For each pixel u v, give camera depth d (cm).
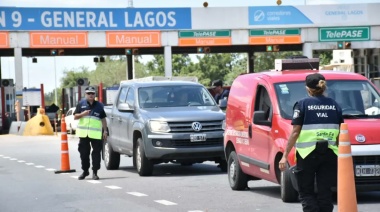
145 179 4081
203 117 4225
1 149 7300
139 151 4266
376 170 2723
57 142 8269
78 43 11012
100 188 3669
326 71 3256
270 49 11581
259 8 11388
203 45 11294
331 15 11494
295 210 2742
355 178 2722
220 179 3975
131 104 4531
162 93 4519
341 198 2164
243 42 11394
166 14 11200
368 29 11562
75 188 3694
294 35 11481
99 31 11038
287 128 2878
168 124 4181
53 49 11275
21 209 3008
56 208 3003
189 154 4184
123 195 3369
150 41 11175
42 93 10719
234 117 3419
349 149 2167
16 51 10881
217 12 11300
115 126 4684
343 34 11538
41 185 3872
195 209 2869
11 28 10844
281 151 2873
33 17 10906
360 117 2950
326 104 2203
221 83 5316
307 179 2203
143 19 11150
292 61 3359
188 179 4025
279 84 3083
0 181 4134
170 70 11231
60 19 10956
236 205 2942
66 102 13488
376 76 12450
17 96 10950
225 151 3541
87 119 4103
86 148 4134
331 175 2200
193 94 4553
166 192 3447
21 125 10531
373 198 3031
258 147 3119
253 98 3216
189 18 11250
